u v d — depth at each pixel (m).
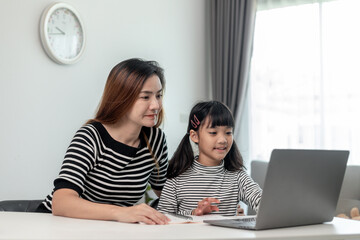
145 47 3.55
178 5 3.92
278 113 4.00
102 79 3.17
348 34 3.73
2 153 2.54
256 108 4.09
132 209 1.16
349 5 3.73
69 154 1.47
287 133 3.95
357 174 2.61
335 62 3.78
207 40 4.27
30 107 2.69
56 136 2.85
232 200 1.74
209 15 4.29
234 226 1.08
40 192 2.75
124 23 3.36
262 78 4.07
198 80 4.15
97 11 3.14
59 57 2.82
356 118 3.69
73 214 1.24
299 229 1.12
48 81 2.80
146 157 1.68
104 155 1.58
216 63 4.21
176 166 1.81
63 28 2.85
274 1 4.04
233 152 1.83
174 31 3.87
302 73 3.91
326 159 1.18
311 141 3.86
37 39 2.74
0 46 2.54
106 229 1.01
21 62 2.65
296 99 3.92
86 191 1.63
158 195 1.94
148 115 1.53
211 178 1.76
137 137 1.66
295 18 3.94
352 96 3.71
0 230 0.99
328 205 1.25
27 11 2.69
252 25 4.03
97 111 1.67
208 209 1.45
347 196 2.59
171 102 3.82
